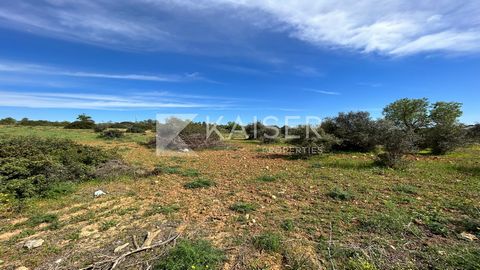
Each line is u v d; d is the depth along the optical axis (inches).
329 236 148.9
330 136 454.6
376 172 309.3
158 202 211.6
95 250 138.7
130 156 458.6
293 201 211.3
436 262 121.3
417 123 580.1
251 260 127.1
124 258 128.3
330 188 245.1
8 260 130.5
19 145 310.7
